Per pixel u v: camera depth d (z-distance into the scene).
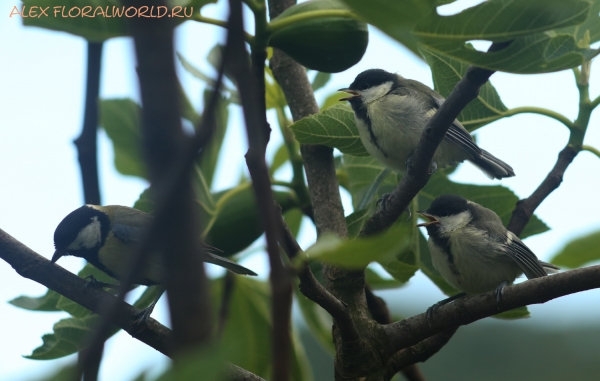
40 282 5.63
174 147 1.85
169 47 1.91
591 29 6.89
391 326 5.97
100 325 1.85
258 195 2.03
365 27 5.72
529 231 7.89
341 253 1.75
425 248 8.95
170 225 1.83
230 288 7.12
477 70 4.98
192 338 1.75
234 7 1.93
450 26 3.68
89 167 4.70
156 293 7.39
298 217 8.32
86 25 4.07
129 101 7.32
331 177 7.12
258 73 5.11
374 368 5.77
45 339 6.39
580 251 2.32
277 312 1.92
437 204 8.76
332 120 6.98
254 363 7.43
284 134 7.62
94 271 8.73
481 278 8.76
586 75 7.25
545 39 4.15
